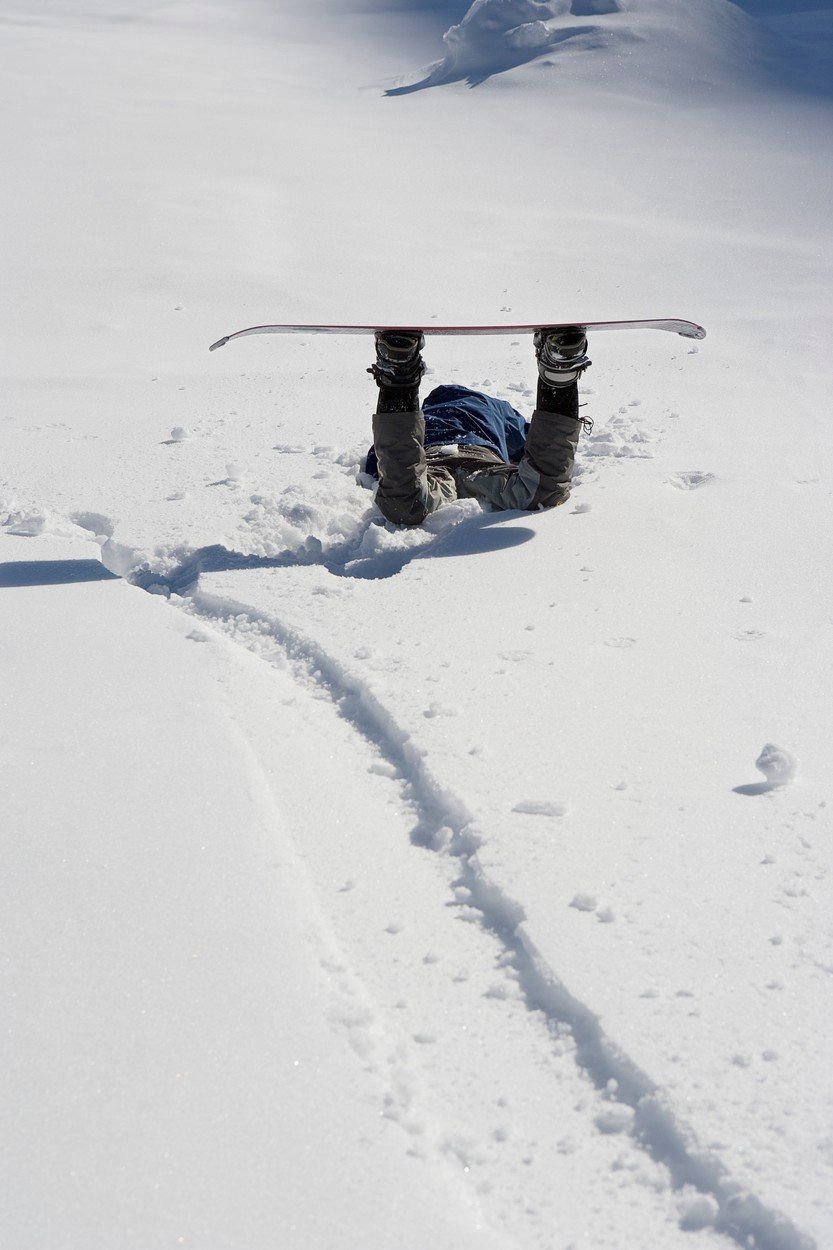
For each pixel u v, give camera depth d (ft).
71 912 6.84
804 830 7.73
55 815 7.84
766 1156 5.24
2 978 6.29
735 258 33.40
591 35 69.56
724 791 8.20
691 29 70.74
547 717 9.18
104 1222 4.88
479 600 11.57
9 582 12.26
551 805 7.87
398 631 10.85
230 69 77.15
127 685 9.82
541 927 6.74
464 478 14.66
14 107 56.34
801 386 21.29
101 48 83.10
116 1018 6.02
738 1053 5.81
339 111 60.85
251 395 20.85
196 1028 5.96
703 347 24.32
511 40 70.23
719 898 7.02
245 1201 5.00
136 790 8.16
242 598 11.76
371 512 14.24
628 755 8.65
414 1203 5.02
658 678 9.93
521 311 28.07
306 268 31.65
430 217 38.63
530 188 43.68
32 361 23.71
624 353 23.82
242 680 9.96
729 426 18.42
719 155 49.19
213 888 7.10
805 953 6.55
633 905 6.93
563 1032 6.15
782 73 66.64
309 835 7.85
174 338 25.68
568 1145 5.47
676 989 6.26
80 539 13.76
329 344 25.23
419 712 9.21
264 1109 5.49
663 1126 5.51
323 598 11.74
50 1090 5.55
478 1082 5.85
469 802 7.96
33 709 9.36
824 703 9.53
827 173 45.60
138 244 33.42
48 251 32.45
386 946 6.82
